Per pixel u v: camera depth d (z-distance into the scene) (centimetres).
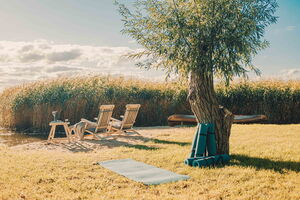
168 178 597
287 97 1719
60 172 643
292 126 1457
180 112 1756
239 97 1767
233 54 678
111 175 624
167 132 1332
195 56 683
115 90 1708
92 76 1805
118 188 550
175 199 482
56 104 1592
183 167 681
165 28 688
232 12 669
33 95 1634
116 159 768
